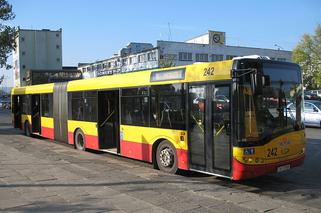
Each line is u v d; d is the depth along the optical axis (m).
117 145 12.54
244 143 8.16
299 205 7.14
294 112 9.10
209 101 8.98
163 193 7.80
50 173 9.91
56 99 17.14
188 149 9.62
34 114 20.17
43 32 71.12
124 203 7.07
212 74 8.92
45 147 15.93
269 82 8.34
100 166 11.15
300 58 69.81
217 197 7.51
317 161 12.21
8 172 10.05
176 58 77.00
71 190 8.07
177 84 9.95
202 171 9.23
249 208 6.77
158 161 10.71
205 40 88.94
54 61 71.88
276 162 8.54
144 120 11.18
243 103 8.23
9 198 7.47
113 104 13.56
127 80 11.98
